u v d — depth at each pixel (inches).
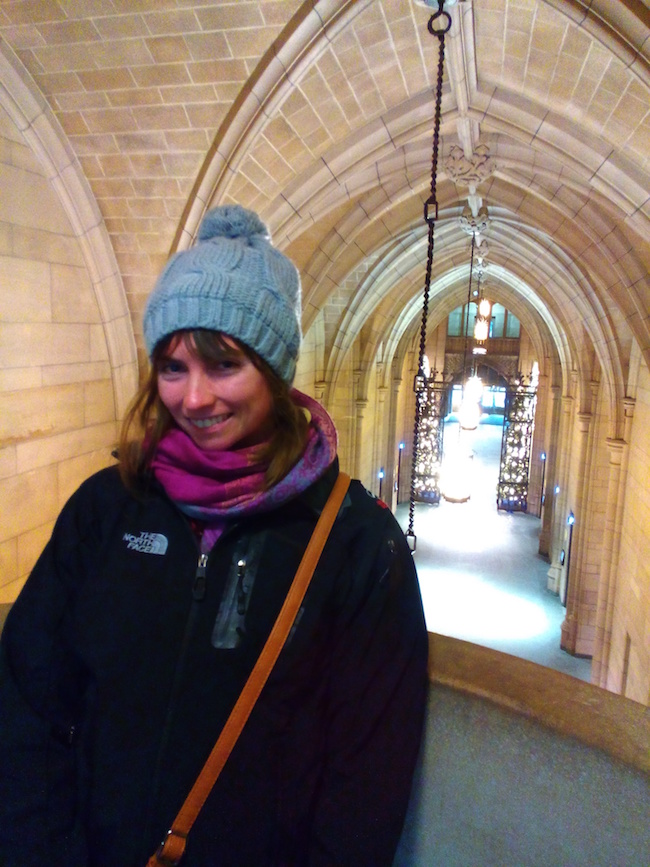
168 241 193.9
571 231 271.0
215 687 39.3
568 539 487.8
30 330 170.9
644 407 288.2
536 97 177.2
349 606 41.5
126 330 210.5
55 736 43.3
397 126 193.3
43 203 173.6
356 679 41.3
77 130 172.1
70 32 150.0
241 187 195.3
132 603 41.6
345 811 39.9
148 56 153.6
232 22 145.0
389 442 675.4
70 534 45.7
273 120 177.3
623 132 168.6
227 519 41.1
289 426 43.1
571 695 47.4
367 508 44.7
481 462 1008.2
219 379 41.3
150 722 39.8
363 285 377.4
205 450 42.6
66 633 44.2
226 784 38.2
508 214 328.8
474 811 48.5
